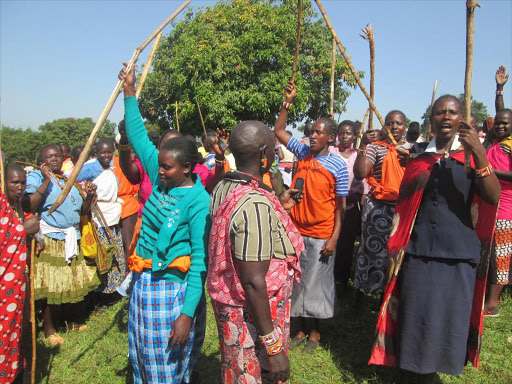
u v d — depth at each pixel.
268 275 1.91
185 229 2.32
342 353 3.69
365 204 4.44
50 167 3.97
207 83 14.47
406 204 2.90
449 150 2.76
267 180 6.07
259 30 14.59
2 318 2.49
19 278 2.55
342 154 5.20
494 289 4.44
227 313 1.93
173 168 2.33
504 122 4.43
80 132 36.31
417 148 2.99
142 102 17.70
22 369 2.84
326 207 3.53
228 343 1.94
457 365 2.73
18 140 22.59
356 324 4.25
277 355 1.79
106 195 4.72
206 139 5.27
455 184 2.70
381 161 4.32
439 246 2.71
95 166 4.90
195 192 2.33
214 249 1.93
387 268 2.99
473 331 2.94
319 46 15.30
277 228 1.88
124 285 3.19
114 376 3.29
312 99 15.88
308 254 3.62
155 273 2.36
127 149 3.24
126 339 3.91
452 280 2.73
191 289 2.27
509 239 4.31
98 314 4.54
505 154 4.38
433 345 2.72
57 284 3.85
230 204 1.83
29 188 3.70
